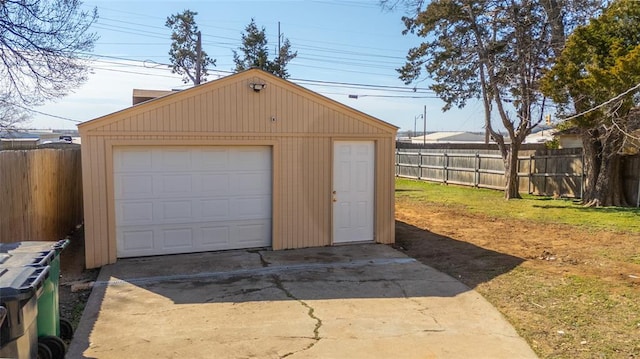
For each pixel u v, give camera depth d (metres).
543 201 15.28
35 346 3.45
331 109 8.56
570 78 12.55
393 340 4.42
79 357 4.01
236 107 7.93
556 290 6.00
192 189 7.91
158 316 5.04
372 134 8.88
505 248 8.62
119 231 7.54
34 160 7.23
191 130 7.69
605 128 12.53
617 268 7.04
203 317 5.00
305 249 8.40
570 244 8.87
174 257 7.70
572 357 4.08
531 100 15.27
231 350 4.18
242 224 8.27
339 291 5.95
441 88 17.75
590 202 14.16
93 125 7.16
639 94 11.74
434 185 21.30
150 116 7.45
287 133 8.29
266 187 8.36
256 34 29.89
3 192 5.84
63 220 9.30
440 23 16.22
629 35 12.34
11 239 6.14
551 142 21.05
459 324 4.85
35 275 3.32
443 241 9.33
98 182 7.24
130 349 4.18
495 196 16.92
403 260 7.61
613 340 4.43
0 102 9.21
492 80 15.56
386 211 9.09
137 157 7.55
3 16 7.96
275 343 4.33
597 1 14.06
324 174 8.62
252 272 6.81
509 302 5.55
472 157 20.23
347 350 4.19
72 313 5.24
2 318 2.76
